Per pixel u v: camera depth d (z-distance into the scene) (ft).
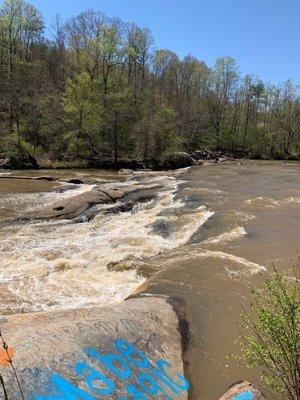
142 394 16.34
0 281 32.76
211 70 223.10
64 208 56.75
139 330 20.20
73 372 15.85
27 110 139.64
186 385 18.12
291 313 15.26
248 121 219.61
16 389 14.34
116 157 134.62
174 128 167.22
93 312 21.33
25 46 198.18
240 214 52.65
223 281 29.94
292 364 15.23
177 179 93.25
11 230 47.93
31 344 16.72
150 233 46.93
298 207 57.21
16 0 169.48
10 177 93.71
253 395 17.15
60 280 33.40
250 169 121.70
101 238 45.21
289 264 33.94
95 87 155.53
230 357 20.75
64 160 133.59
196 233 45.11
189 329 22.63
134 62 203.51
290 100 213.87
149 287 28.89
